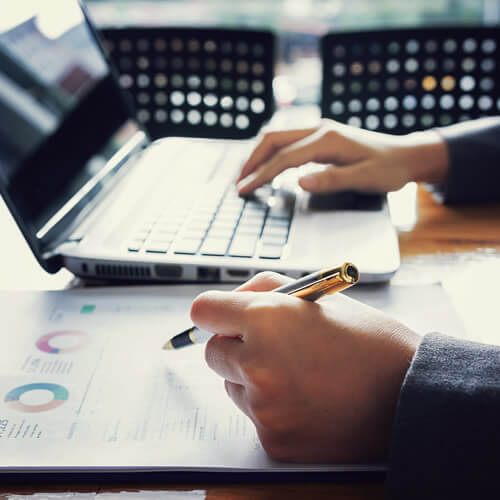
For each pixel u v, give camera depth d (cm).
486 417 35
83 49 84
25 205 60
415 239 72
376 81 106
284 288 43
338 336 40
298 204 75
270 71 106
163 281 62
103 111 84
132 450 39
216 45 105
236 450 39
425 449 35
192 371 47
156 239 64
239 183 78
